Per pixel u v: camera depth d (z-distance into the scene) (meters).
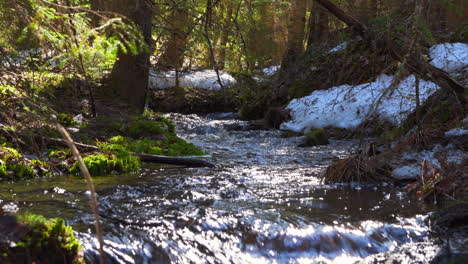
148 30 10.41
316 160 8.19
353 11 8.46
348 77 12.15
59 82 8.40
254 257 3.83
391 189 5.83
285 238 4.05
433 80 6.86
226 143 10.70
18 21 4.92
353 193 5.61
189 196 5.22
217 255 3.77
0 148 6.31
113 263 3.42
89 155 6.88
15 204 4.52
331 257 3.94
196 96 16.86
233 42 8.86
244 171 6.89
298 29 14.51
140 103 11.79
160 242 3.76
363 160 6.39
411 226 4.42
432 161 6.28
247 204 4.98
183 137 11.66
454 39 11.35
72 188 5.34
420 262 3.82
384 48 6.75
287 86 13.98
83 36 3.93
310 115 12.05
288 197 5.37
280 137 11.76
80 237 3.59
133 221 4.16
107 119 9.70
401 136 7.38
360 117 11.09
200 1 9.09
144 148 7.97
